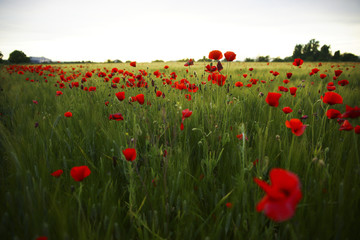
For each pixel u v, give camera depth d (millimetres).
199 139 1955
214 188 1305
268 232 969
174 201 1279
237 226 1016
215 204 1199
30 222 926
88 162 1550
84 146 1884
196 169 1533
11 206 1002
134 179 1329
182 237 1051
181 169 1369
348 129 1248
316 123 2113
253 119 2475
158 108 2699
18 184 1091
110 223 947
